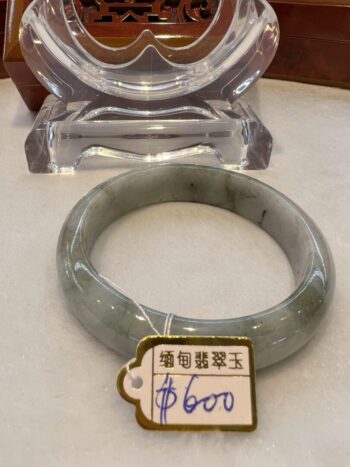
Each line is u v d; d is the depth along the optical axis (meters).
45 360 0.47
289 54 0.93
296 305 0.46
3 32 0.85
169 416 0.40
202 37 0.69
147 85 0.69
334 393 0.46
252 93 0.93
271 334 0.44
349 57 0.91
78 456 0.41
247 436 0.43
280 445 0.42
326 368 0.48
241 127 0.70
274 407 0.45
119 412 0.44
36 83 0.77
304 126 0.84
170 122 0.70
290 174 0.73
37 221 0.62
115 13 0.71
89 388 0.46
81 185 0.68
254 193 0.61
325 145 0.80
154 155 0.73
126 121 0.69
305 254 0.53
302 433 0.43
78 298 0.47
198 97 0.70
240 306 0.53
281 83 0.97
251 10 0.67
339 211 0.67
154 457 0.41
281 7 0.86
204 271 0.57
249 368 0.42
